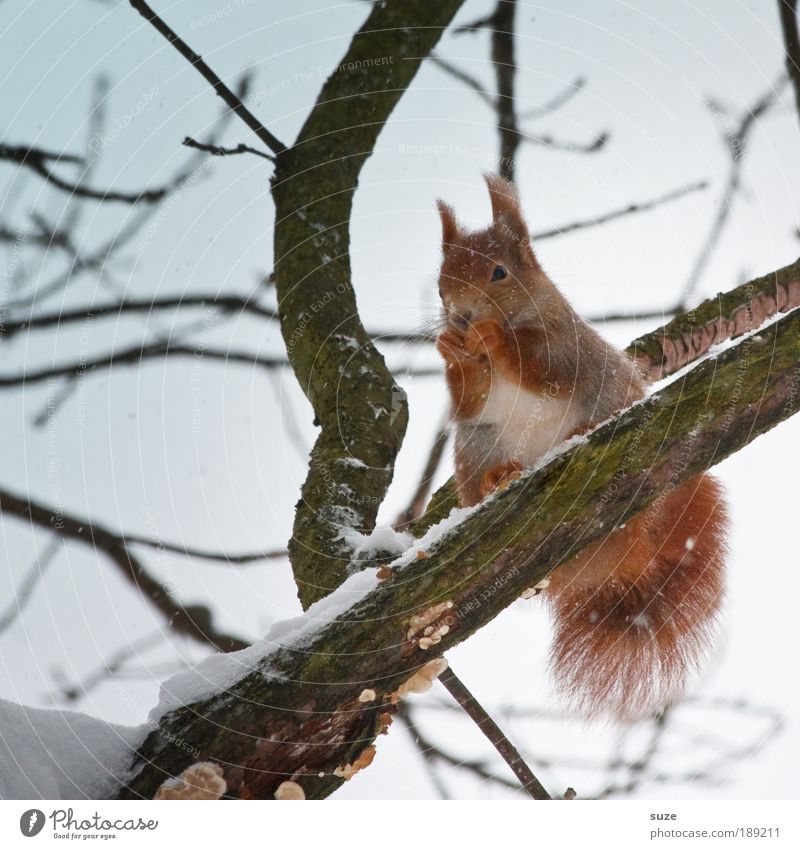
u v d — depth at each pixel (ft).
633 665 25.89
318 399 27.81
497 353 25.05
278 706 17.11
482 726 23.85
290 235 29.86
